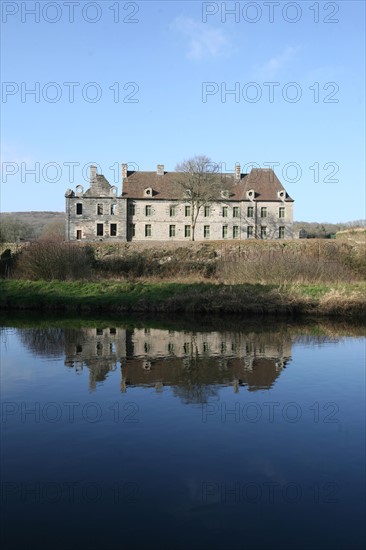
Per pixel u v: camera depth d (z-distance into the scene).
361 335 16.80
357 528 5.34
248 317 21.02
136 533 5.23
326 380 11.02
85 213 59.78
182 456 7.04
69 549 4.95
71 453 7.13
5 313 22.27
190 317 21.03
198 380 10.98
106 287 25.25
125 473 6.53
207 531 5.28
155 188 61.97
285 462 6.87
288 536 5.19
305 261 26.31
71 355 13.51
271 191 62.56
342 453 7.17
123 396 9.78
